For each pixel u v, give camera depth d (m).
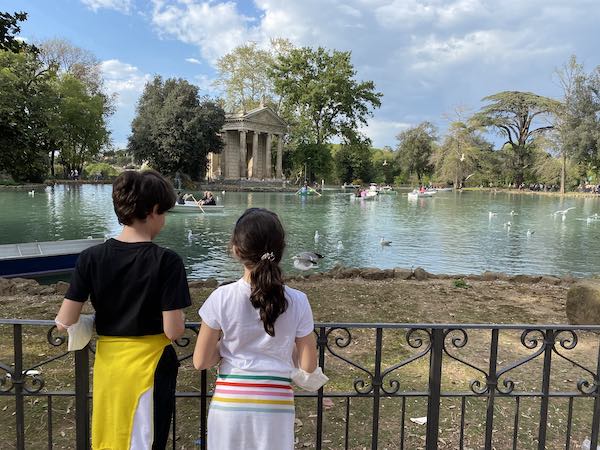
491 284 9.53
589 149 60.53
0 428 3.79
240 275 12.65
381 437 3.77
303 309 2.32
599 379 3.08
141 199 2.33
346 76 67.38
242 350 2.29
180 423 3.94
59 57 59.97
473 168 78.56
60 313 2.36
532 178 78.94
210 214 27.92
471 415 4.14
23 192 40.94
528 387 4.71
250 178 71.44
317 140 71.31
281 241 2.27
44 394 2.76
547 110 73.50
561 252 17.42
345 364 5.21
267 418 2.22
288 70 68.25
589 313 6.34
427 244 18.81
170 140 54.38
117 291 2.32
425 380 4.85
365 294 8.39
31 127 14.35
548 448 3.67
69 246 13.06
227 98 74.56
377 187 71.06
